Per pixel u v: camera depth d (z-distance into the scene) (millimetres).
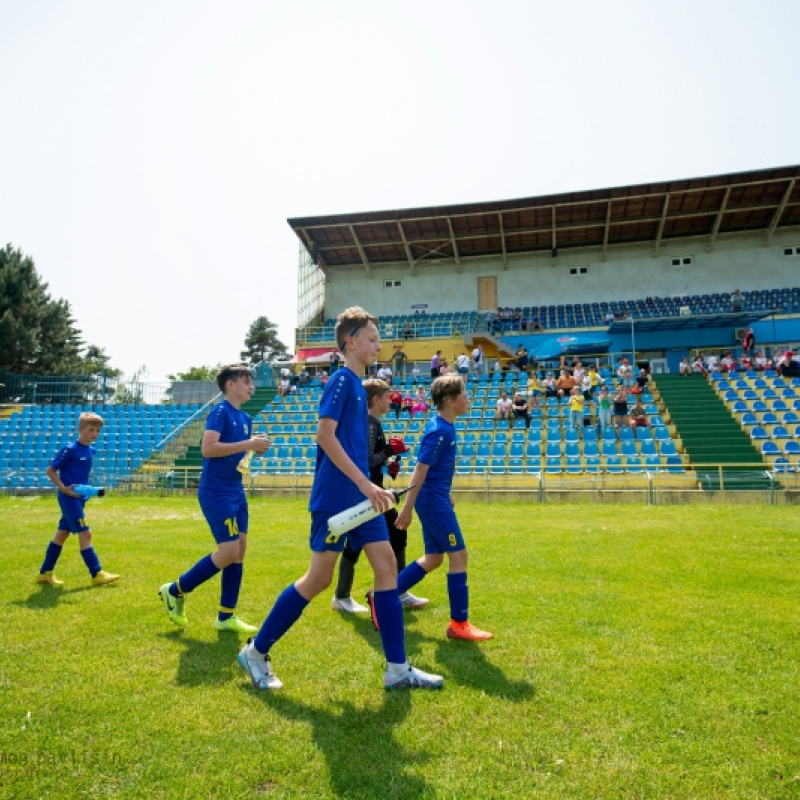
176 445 21922
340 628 4406
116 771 2465
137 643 4059
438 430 4293
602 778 2404
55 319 42375
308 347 30734
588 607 4805
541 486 14656
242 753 2604
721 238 30641
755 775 2422
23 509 13617
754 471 15359
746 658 3680
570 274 32062
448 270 33406
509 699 3129
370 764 2520
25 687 3291
